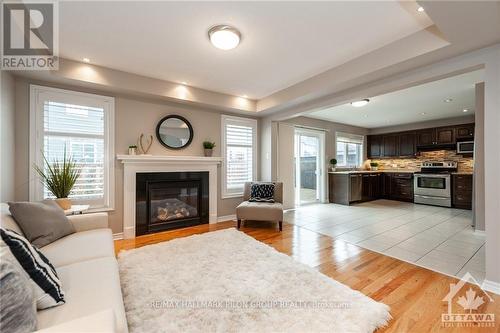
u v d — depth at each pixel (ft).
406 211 17.20
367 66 8.71
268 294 5.94
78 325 2.55
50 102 9.56
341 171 22.30
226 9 6.31
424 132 21.31
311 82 11.07
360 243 10.25
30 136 9.14
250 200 13.88
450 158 20.40
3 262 2.74
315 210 17.69
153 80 11.21
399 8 6.26
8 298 2.61
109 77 10.05
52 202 7.30
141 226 11.52
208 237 10.64
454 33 5.97
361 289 6.45
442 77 7.88
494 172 6.41
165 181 12.35
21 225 5.93
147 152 11.96
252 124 16.17
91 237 6.74
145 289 6.12
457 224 13.46
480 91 11.19
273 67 9.98
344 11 6.40
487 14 5.20
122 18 6.65
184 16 6.60
